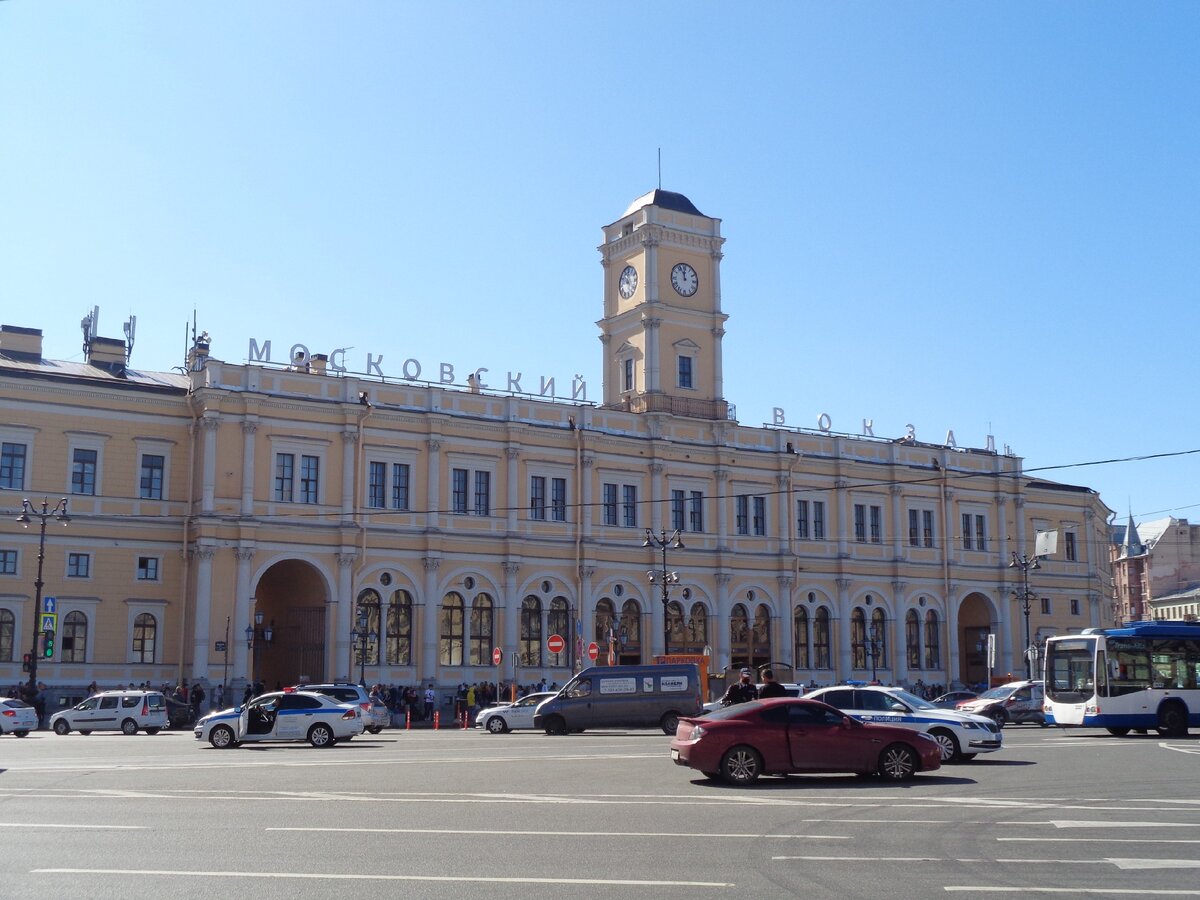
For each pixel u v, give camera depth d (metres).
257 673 74.25
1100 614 105.75
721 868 16.31
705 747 28.31
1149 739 47.06
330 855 17.16
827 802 24.39
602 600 80.12
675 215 88.00
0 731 52.66
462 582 74.94
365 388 73.06
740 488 87.12
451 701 73.00
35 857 16.84
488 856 17.16
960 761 34.81
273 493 69.00
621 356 88.19
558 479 79.81
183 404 68.75
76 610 64.69
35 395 64.94
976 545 98.25
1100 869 16.44
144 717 55.53
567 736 52.91
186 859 16.72
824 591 89.81
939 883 15.35
